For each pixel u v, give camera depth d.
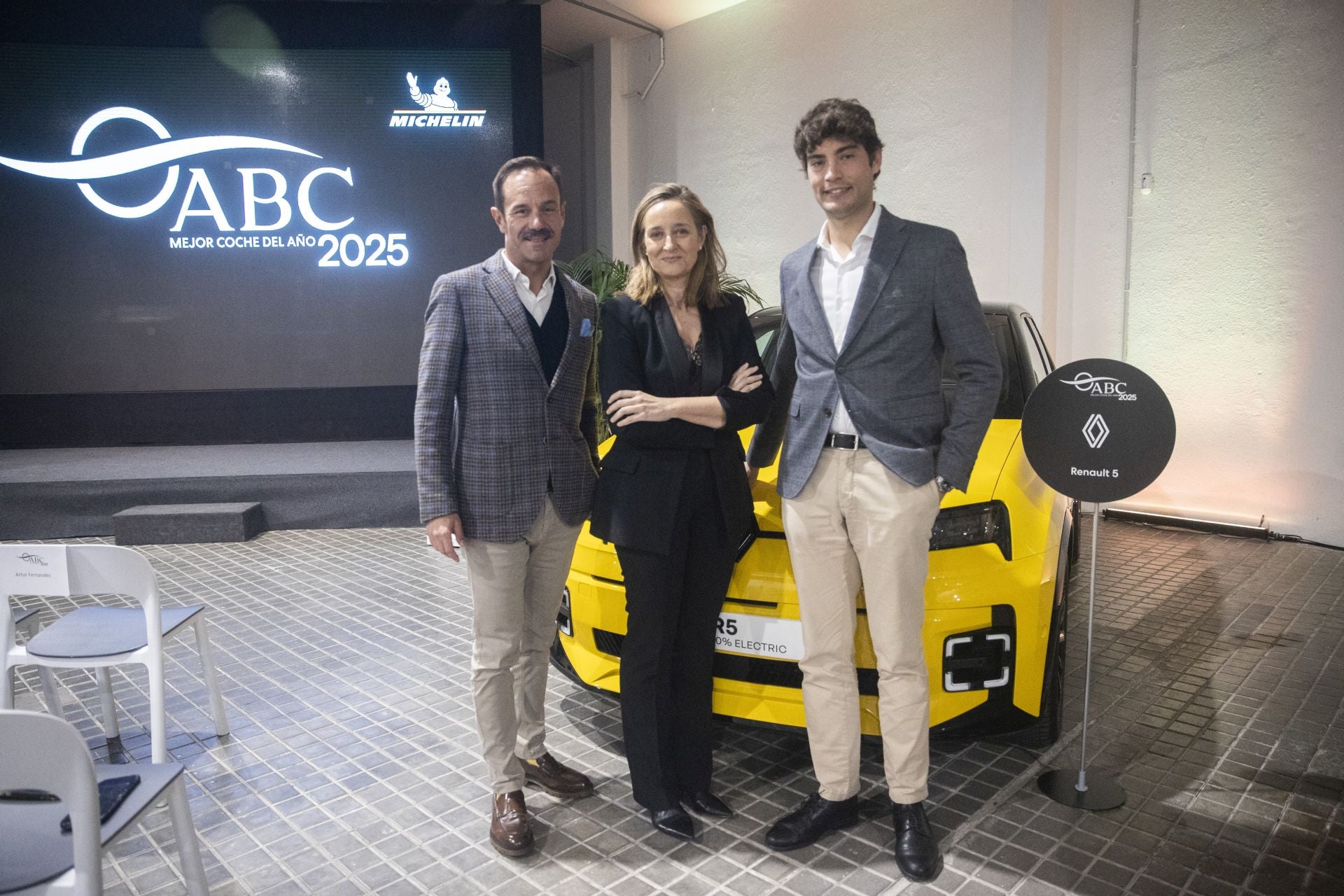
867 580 1.92
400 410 6.93
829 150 1.84
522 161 1.98
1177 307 5.02
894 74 6.03
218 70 6.43
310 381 6.79
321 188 6.62
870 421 1.88
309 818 2.19
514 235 1.95
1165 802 2.18
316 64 6.53
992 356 1.86
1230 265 4.82
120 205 6.45
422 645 3.40
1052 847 2.00
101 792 1.40
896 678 1.93
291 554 4.85
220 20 6.39
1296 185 4.56
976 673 2.02
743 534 2.03
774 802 2.21
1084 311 5.37
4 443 6.55
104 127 6.38
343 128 6.60
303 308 6.71
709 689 2.12
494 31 6.64
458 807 2.24
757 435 2.22
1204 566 4.28
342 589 4.16
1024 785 2.27
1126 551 4.59
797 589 2.03
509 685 2.07
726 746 2.50
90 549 2.23
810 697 2.02
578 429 2.13
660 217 1.91
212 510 5.16
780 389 2.18
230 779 2.40
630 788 2.30
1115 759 2.40
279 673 3.13
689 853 2.00
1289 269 4.63
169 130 6.44
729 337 2.01
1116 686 2.88
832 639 1.98
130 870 1.99
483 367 1.98
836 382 1.91
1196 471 5.08
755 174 7.03
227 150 6.51
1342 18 4.34
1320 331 4.57
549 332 2.05
